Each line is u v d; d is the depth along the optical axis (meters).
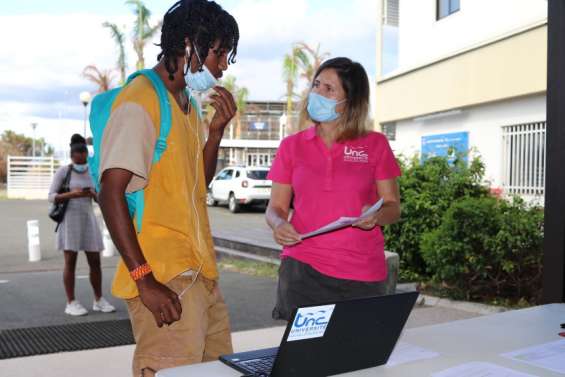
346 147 2.80
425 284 7.07
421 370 1.64
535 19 10.11
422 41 13.79
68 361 4.45
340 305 1.49
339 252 2.72
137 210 2.04
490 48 11.12
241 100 37.19
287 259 2.85
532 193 10.59
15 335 5.22
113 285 2.11
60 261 10.55
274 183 2.95
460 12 12.52
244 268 9.18
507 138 11.20
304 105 3.03
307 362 1.50
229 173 22.45
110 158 1.90
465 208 6.11
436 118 13.11
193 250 2.08
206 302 2.17
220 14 2.06
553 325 2.17
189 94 2.30
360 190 2.76
